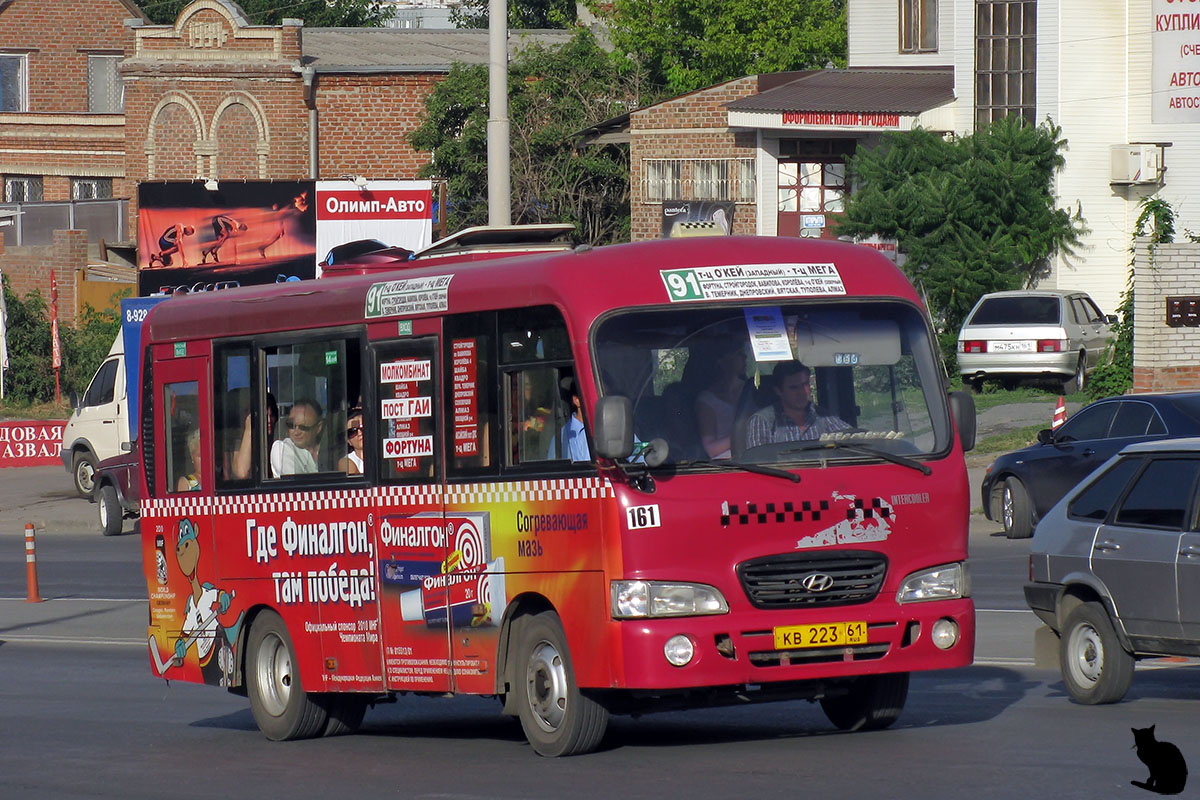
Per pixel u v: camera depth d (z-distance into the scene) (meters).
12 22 138.50
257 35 113.12
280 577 26.36
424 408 23.81
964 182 76.50
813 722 25.66
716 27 109.88
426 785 21.47
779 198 89.06
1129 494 25.44
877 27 93.50
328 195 89.50
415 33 127.00
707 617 20.81
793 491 21.25
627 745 23.56
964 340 70.38
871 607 21.44
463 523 23.12
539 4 159.75
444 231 95.62
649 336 21.44
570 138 100.56
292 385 26.22
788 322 21.94
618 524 20.78
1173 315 61.22
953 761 21.27
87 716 29.52
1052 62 80.69
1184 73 61.31
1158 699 26.48
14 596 46.94
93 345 101.94
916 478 21.86
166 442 28.81
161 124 114.19
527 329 22.23
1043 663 26.88
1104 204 80.94
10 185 131.12
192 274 91.50
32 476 79.56
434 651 23.77
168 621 28.86
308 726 26.36
